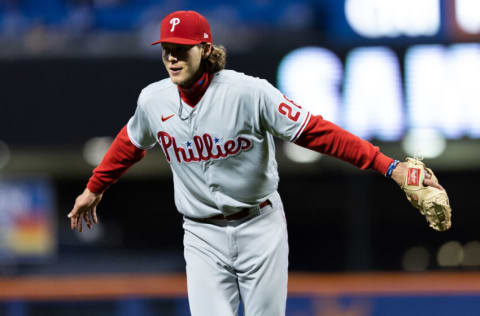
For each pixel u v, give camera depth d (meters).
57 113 37.62
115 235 56.09
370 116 36.03
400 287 24.19
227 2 43.75
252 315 12.32
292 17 41.94
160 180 57.47
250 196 11.76
